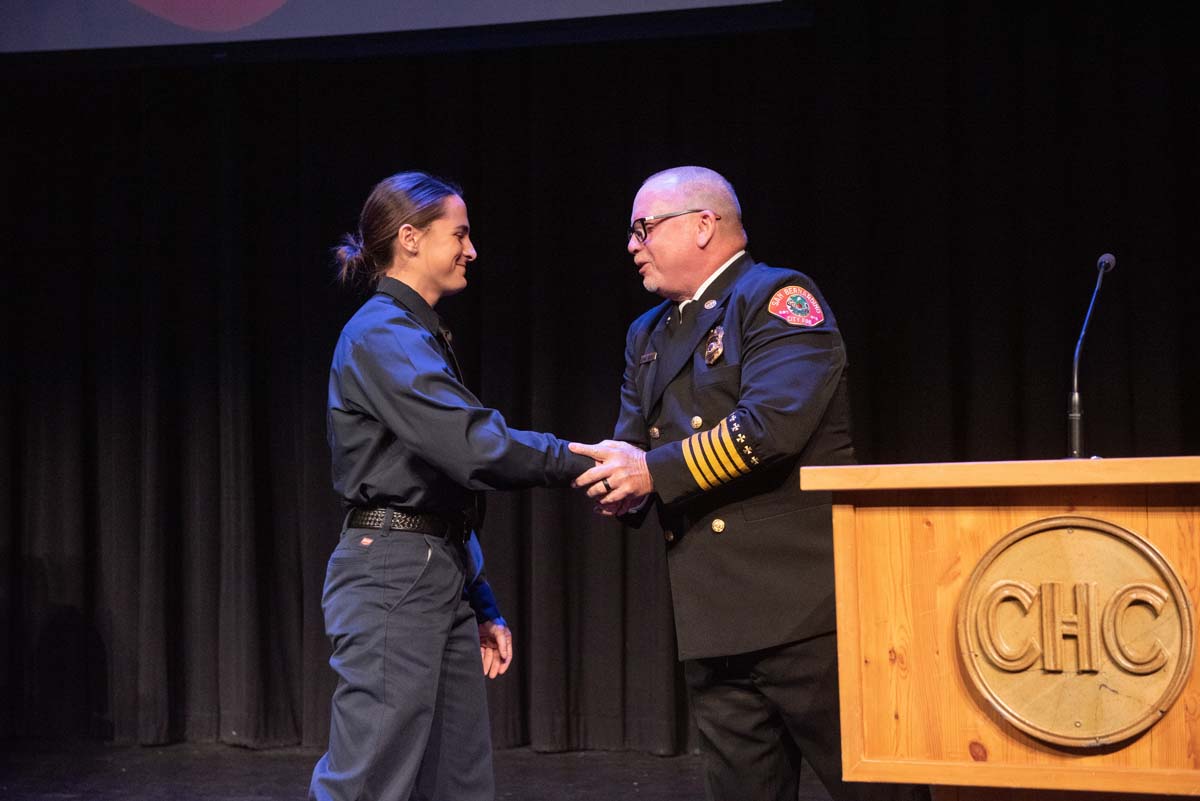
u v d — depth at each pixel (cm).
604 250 379
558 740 369
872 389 358
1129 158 347
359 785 190
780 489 190
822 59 361
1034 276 350
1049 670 134
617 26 365
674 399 201
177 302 406
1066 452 347
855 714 143
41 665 405
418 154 393
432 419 190
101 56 383
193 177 405
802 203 373
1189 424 349
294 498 399
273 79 404
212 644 397
